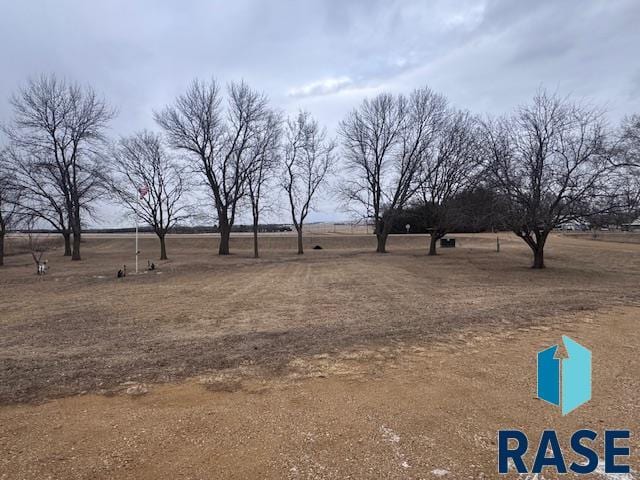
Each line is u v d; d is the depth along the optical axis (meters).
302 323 9.13
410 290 14.36
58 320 9.92
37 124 32.22
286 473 3.29
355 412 4.40
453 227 30.39
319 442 3.77
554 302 11.28
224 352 6.85
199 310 11.04
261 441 3.80
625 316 9.28
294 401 4.73
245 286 16.23
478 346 6.94
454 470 3.30
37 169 31.27
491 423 4.12
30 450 3.71
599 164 18.27
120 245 54.91
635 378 5.36
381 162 39.50
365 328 8.45
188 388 5.21
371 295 13.27
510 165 19.56
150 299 13.10
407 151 38.16
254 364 6.15
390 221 39.28
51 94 32.75
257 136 37.97
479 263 25.52
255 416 4.34
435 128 36.22
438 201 33.62
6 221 30.30
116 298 13.42
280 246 54.03
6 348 7.35
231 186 38.91
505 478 3.21
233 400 4.80
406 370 5.76
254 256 36.50
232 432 3.99
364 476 3.23
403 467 3.35
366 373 5.66
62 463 3.49
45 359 6.59
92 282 18.39
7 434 4.03
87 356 6.75
